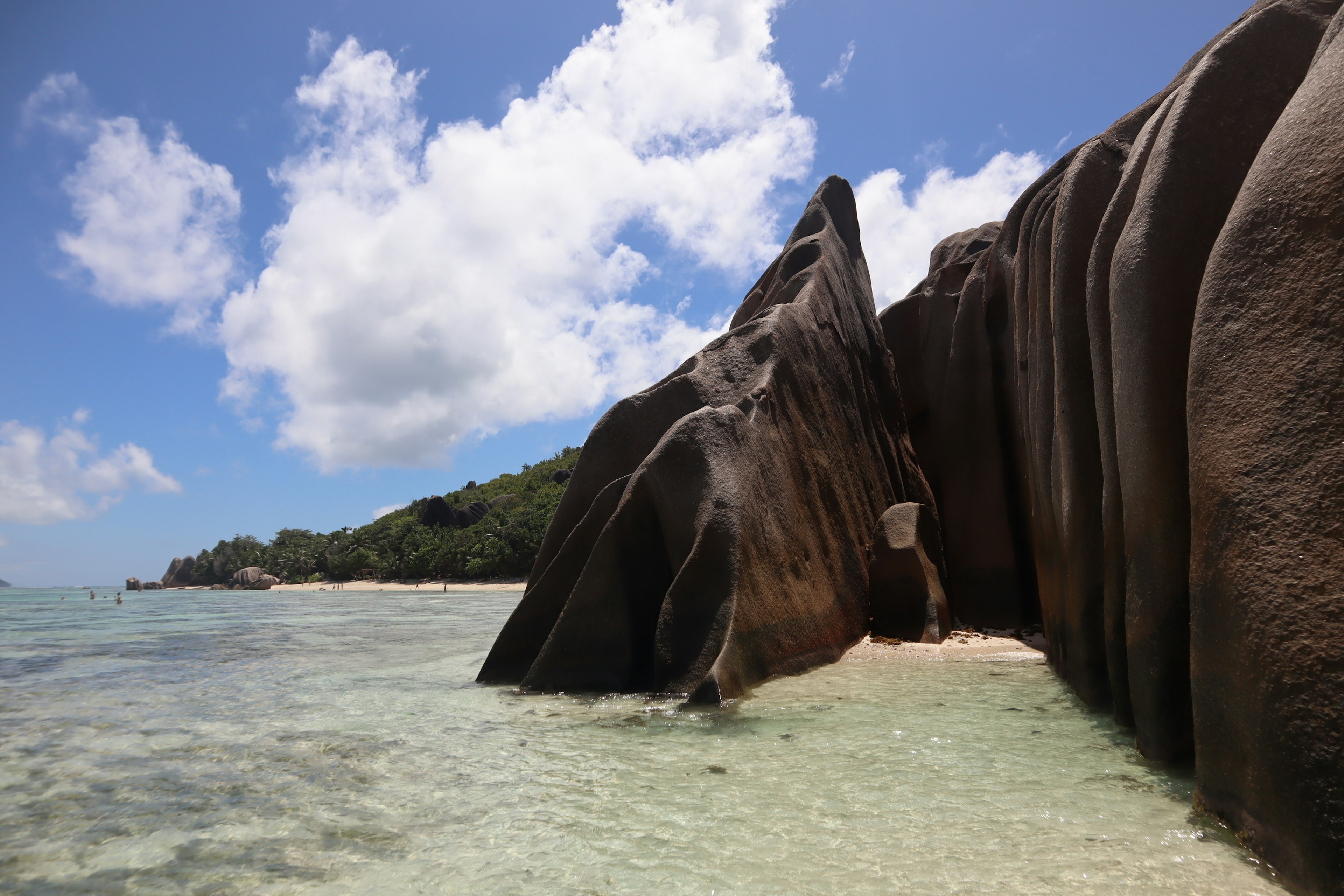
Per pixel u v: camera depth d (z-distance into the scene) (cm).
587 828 406
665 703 722
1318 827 294
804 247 1567
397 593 6469
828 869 345
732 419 932
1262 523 341
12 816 443
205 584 12031
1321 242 349
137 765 553
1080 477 679
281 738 630
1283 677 317
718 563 813
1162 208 486
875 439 1389
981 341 1354
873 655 983
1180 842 358
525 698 793
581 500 1040
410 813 438
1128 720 569
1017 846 363
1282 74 506
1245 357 372
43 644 1555
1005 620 1234
